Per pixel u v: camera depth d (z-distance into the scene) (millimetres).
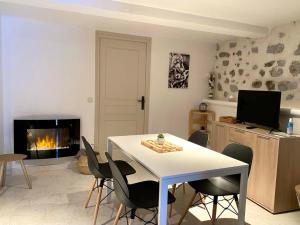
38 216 2719
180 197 3279
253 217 2865
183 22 3359
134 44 4688
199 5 3045
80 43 4262
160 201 1858
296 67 3535
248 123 3736
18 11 3473
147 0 2922
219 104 4793
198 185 2463
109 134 4703
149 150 2518
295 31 3553
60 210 2861
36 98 4070
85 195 3260
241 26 3730
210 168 2039
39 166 4148
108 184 3084
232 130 3615
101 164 2922
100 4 2902
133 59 4715
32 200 3084
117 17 3223
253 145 3240
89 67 4363
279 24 3758
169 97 5051
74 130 4258
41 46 4023
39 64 4039
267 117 3348
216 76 5246
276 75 3859
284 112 3385
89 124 4461
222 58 5078
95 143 4566
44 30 4016
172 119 5117
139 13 3094
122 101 4730
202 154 2438
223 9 3162
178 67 5043
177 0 2898
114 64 4594
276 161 2906
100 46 4453
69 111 4301
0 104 3742
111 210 2885
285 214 2951
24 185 3531
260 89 4156
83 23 4051
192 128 5168
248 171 2201
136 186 2348
